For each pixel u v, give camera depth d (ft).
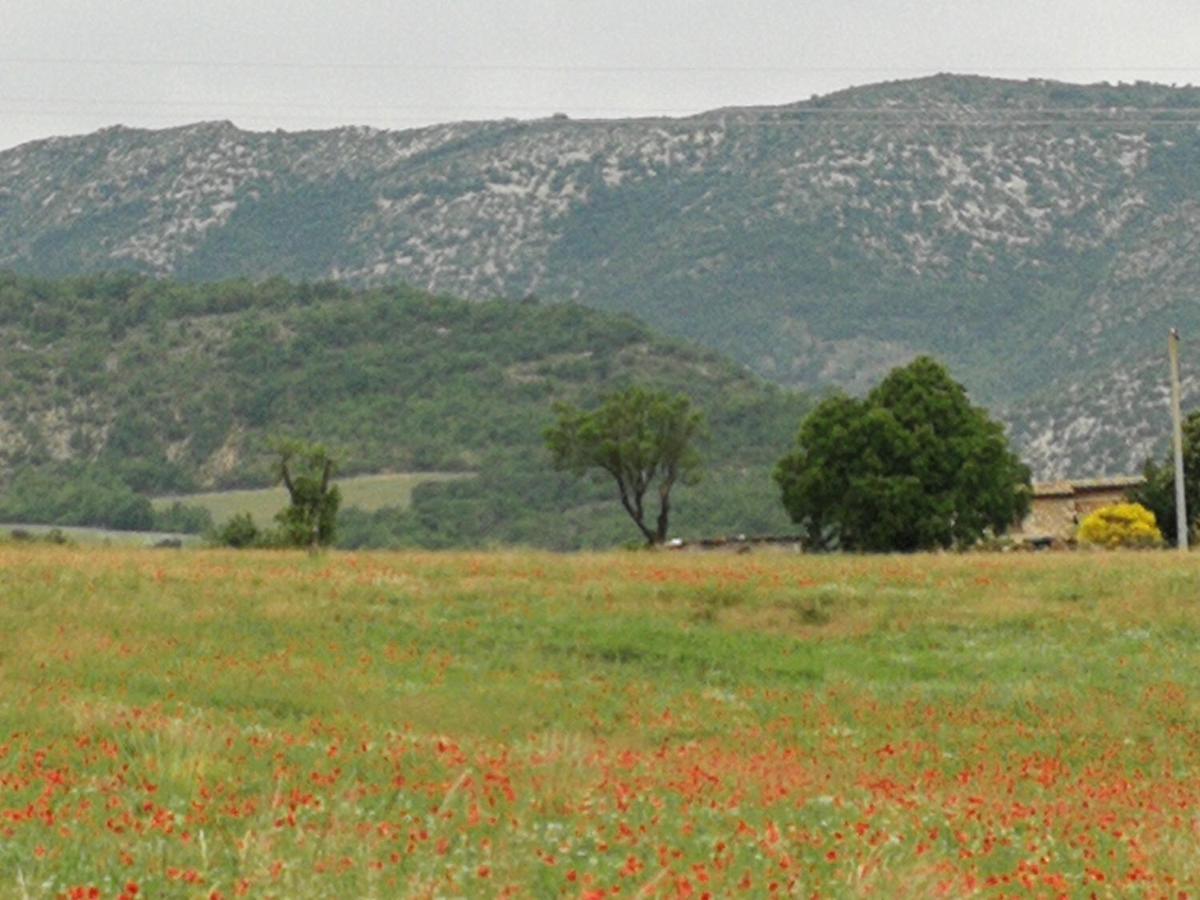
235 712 231.71
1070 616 344.90
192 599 341.82
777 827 140.87
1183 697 274.16
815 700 274.36
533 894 120.78
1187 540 610.24
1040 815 162.71
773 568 394.73
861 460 609.83
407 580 370.32
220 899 111.65
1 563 371.76
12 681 242.78
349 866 121.39
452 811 145.89
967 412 622.95
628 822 143.95
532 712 252.83
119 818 135.95
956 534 611.47
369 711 237.66
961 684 291.79
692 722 252.42
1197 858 140.87
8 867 119.85
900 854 134.82
